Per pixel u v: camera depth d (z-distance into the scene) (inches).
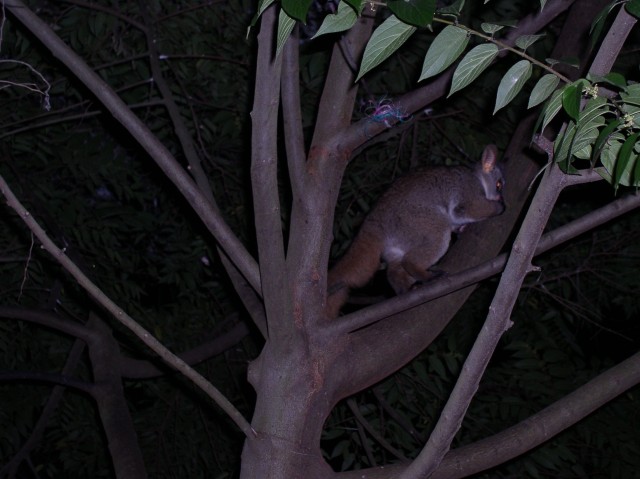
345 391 125.3
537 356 231.3
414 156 236.8
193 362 238.4
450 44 71.9
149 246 286.2
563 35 155.1
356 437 230.4
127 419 188.5
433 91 132.8
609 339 252.5
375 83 236.4
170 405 279.7
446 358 218.1
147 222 272.7
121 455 178.5
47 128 252.7
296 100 116.6
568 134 74.4
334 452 220.4
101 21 223.3
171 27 244.4
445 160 260.2
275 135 104.3
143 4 219.6
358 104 237.3
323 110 128.3
